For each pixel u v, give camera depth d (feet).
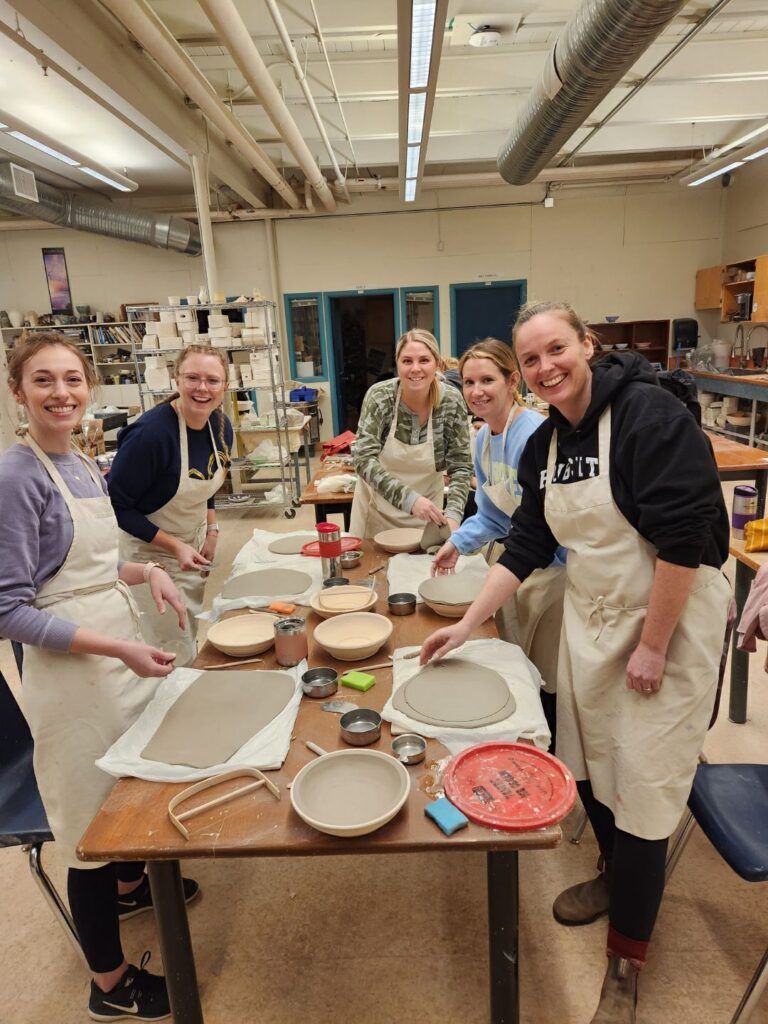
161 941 3.66
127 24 11.09
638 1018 4.56
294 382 27.48
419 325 29.45
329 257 28.60
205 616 5.71
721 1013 4.58
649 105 20.51
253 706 4.16
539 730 3.80
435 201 27.96
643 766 4.18
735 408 25.18
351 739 3.76
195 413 6.67
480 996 4.78
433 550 6.92
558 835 3.05
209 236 20.22
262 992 4.90
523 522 4.93
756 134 20.42
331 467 12.31
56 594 4.31
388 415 7.77
